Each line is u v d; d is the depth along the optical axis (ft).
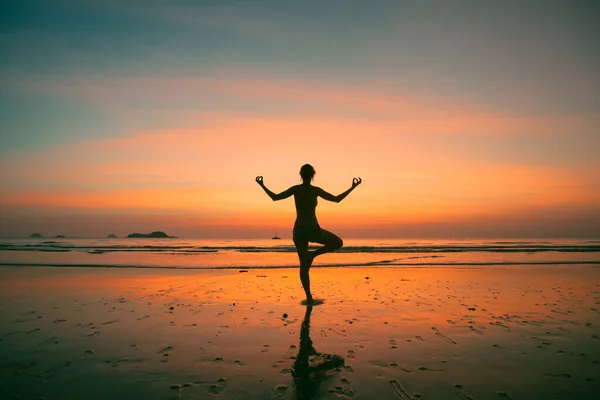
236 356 10.83
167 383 8.82
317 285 25.96
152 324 14.67
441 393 8.27
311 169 19.11
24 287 24.98
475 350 11.43
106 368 9.85
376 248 86.63
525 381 9.00
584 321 15.30
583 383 8.89
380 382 8.88
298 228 19.06
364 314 16.49
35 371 9.62
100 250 78.69
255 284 26.37
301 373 9.46
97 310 17.44
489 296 21.38
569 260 49.49
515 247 92.73
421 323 14.87
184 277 30.86
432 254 64.69
